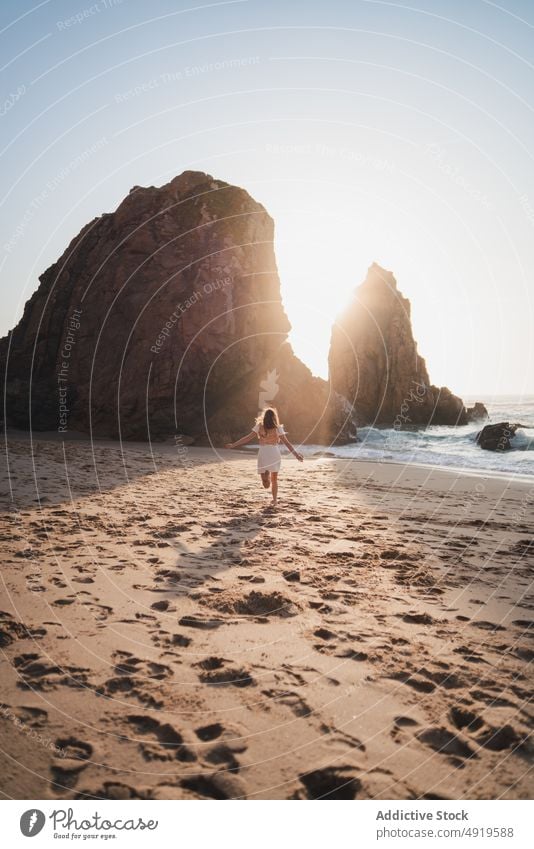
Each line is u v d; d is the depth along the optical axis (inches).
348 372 1430.9
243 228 916.0
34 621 135.1
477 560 204.5
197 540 223.9
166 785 81.0
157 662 117.6
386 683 111.6
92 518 251.1
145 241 880.9
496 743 92.4
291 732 94.0
